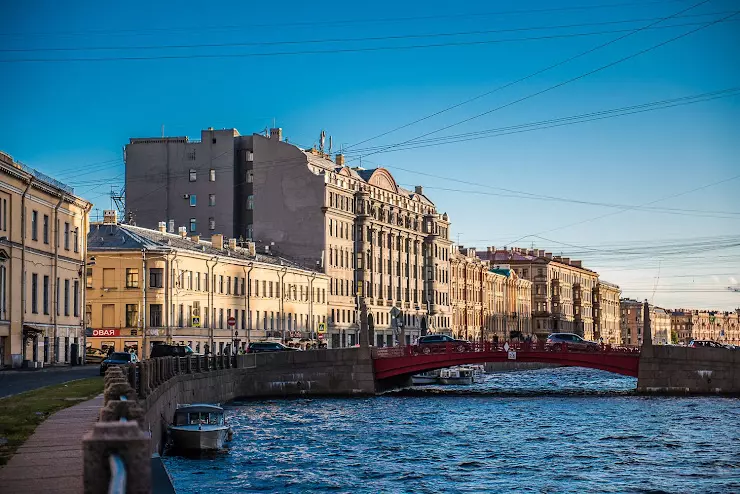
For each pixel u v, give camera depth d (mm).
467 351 84750
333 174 133500
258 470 39938
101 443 8422
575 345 84500
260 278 113500
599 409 69125
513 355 84438
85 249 85688
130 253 95000
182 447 44344
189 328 98375
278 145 130375
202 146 131375
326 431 54562
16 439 23750
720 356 82125
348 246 136375
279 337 114875
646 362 83438
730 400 76500
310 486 36375
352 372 84188
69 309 81500
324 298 128875
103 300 95062
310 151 136750
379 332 142500
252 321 111312
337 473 39406
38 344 73500
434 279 161250
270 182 130500
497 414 65688
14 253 69125
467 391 91000
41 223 75062
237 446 47438
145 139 132625
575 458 44062
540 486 36750
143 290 94688
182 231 111375
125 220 130500
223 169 130750
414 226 157125
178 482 36938
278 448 46812
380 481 37625
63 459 20625
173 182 131500
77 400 35438
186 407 46094
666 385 83125
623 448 47531
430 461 42938
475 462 42688
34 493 16781
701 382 82438
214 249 109938
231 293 107188
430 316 159500
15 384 47844
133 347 93875
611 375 137375
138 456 8477
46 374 60750
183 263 98188
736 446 48344
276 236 130125
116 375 23250
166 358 50594
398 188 157875
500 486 36688
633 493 35500
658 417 62969
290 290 119812
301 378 83375
